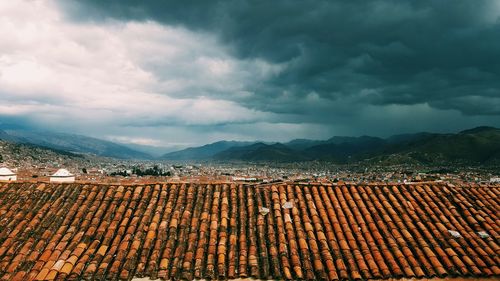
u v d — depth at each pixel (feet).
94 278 39.70
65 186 53.52
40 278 39.14
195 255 43.24
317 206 52.70
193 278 40.63
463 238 47.44
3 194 51.83
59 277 39.29
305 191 56.08
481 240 47.21
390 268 43.09
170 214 49.44
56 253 42.14
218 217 49.73
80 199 51.01
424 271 43.01
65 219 47.34
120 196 52.26
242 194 54.85
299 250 44.96
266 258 43.39
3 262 40.81
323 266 42.88
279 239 46.09
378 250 45.29
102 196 52.06
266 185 58.18
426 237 47.52
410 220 50.55
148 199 52.47
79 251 42.55
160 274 40.45
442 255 44.60
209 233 46.73
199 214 50.06
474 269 42.93
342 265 42.88
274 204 52.54
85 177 197.98
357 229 48.52
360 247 45.85
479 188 58.95
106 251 43.24
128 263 41.24
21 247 43.01
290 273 41.86
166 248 43.68
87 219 47.29
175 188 55.11
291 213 51.13
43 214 48.24
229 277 40.91
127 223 47.42
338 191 56.39
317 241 46.39
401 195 56.03
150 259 42.06
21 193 51.62
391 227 48.91
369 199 54.75
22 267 40.57
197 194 54.08
